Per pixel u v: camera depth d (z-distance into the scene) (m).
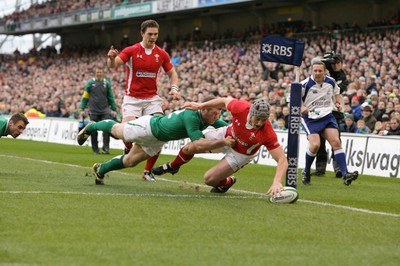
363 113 48.97
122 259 15.60
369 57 70.00
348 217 22.81
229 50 94.62
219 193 28.39
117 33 140.38
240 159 26.80
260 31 100.00
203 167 44.62
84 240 17.47
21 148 61.16
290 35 92.19
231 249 17.08
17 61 146.38
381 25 85.06
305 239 18.69
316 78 34.56
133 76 34.53
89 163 44.12
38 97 107.00
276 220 21.61
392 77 63.53
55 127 78.06
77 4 129.75
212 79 84.69
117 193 26.75
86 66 122.31
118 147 68.00
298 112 26.61
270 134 25.52
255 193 29.05
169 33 130.00
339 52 77.19
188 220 20.94
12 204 22.75
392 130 47.12
